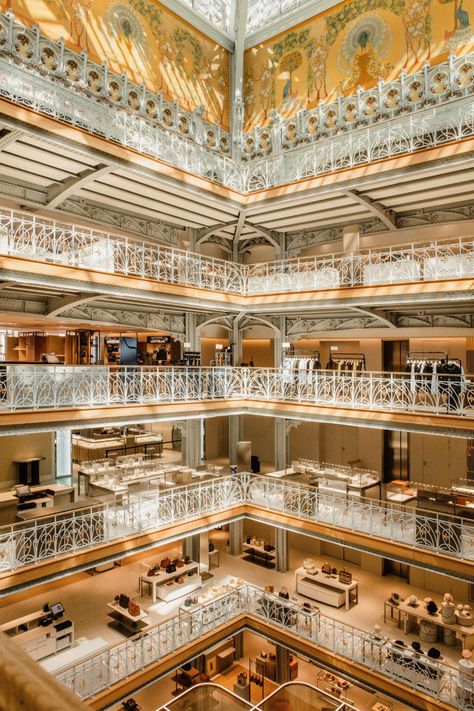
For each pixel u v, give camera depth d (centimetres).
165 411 1388
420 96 1362
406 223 1587
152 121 1482
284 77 1712
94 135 1162
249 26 1817
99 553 1159
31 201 1346
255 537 2034
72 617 1395
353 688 1371
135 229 1634
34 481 1811
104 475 1684
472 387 1319
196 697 497
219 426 2278
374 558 1741
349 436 1895
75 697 72
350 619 1434
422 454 1678
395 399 1429
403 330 1642
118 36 1439
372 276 1433
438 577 1593
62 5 1295
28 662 82
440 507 1333
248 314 1798
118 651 1132
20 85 1088
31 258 1071
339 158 1500
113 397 1280
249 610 1445
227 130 1814
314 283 1581
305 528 1426
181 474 1599
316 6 1620
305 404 1471
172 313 1744
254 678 1385
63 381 1166
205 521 1437
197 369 1614
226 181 1585
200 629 1317
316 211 1617
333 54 1591
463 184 1336
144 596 1512
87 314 1507
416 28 1411
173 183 1365
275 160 1642
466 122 1186
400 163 1267
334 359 1934
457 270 1260
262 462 2192
